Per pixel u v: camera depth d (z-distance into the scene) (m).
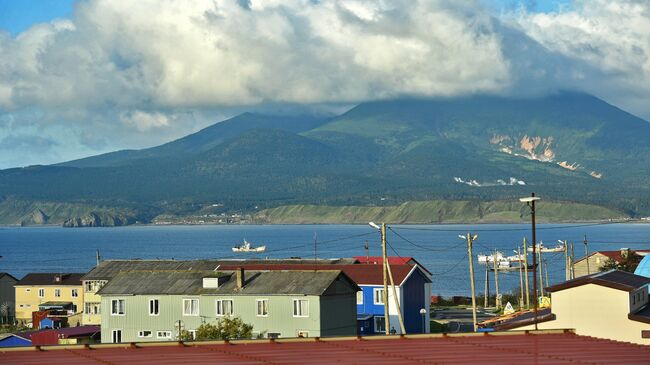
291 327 96.06
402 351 46.53
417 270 124.56
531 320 70.81
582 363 42.88
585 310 69.00
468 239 105.25
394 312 120.44
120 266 139.00
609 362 43.06
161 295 100.62
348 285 101.56
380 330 120.75
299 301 96.00
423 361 43.31
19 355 45.16
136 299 101.56
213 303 98.75
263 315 97.06
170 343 48.56
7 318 168.25
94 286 138.00
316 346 48.53
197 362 42.69
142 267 137.50
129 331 101.81
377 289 121.25
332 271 100.00
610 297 68.25
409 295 122.50
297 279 98.56
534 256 60.00
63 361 42.75
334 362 42.78
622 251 177.75
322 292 95.50
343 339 50.72
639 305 70.69
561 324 69.75
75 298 166.38
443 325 128.25
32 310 168.00
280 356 44.78
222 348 47.59
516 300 165.75
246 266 129.50
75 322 145.00
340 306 99.56
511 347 48.00
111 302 102.50
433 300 172.00
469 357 44.44
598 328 68.50
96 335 110.56
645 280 74.00
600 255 182.88
